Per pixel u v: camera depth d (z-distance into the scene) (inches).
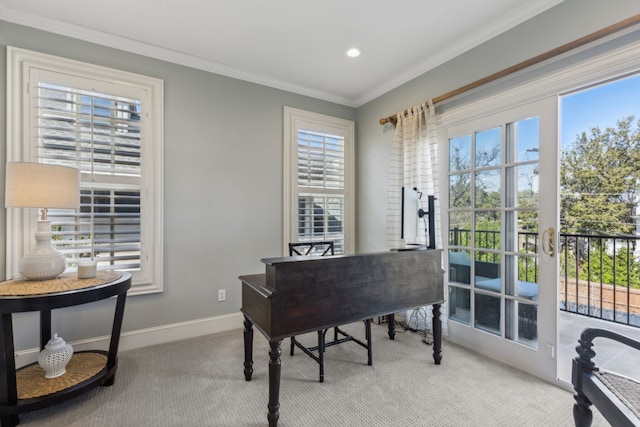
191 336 112.0
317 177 140.3
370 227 144.3
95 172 95.9
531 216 85.4
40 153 88.8
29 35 88.0
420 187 113.7
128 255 100.5
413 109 116.4
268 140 128.8
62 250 90.4
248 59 112.5
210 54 109.1
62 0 80.4
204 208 114.7
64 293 66.2
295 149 135.0
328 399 73.9
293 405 71.5
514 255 89.3
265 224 128.0
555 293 80.0
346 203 149.7
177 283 109.7
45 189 71.6
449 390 77.5
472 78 98.9
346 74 123.9
